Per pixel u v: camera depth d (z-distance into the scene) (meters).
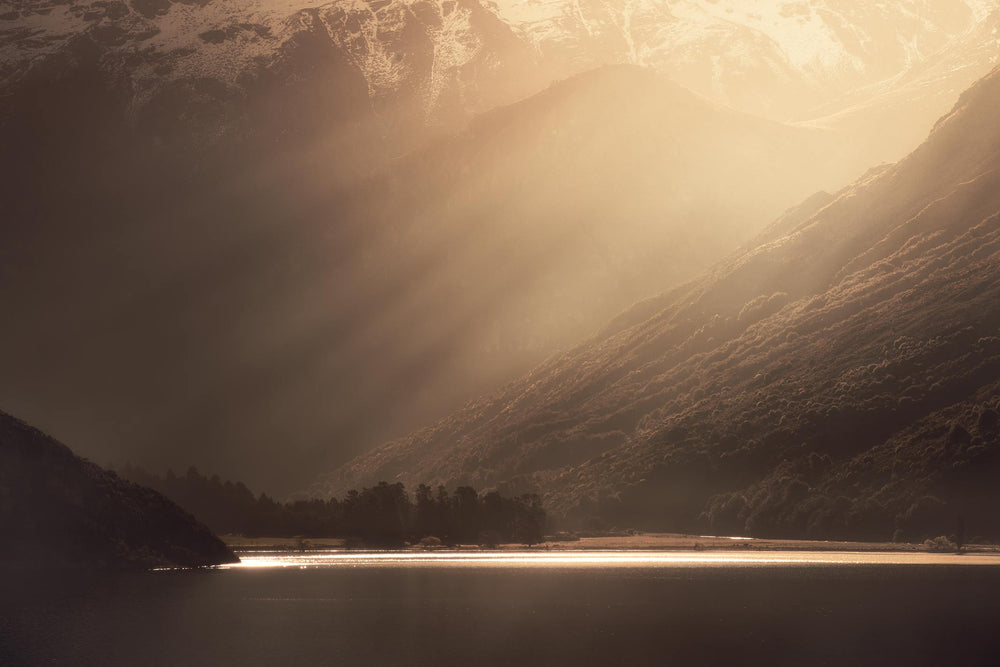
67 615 116.06
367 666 90.50
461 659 93.06
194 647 98.88
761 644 98.69
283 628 108.88
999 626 106.88
